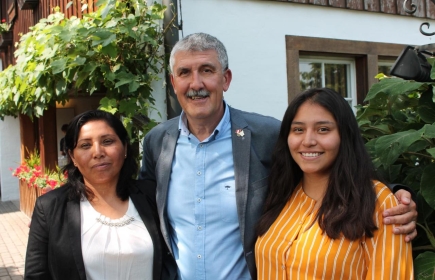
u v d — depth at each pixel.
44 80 3.53
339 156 1.61
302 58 4.42
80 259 1.83
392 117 2.15
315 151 1.64
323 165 1.64
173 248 2.01
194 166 1.99
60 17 3.77
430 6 4.93
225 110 2.05
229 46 3.77
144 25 3.16
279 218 1.77
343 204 1.53
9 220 7.44
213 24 3.69
